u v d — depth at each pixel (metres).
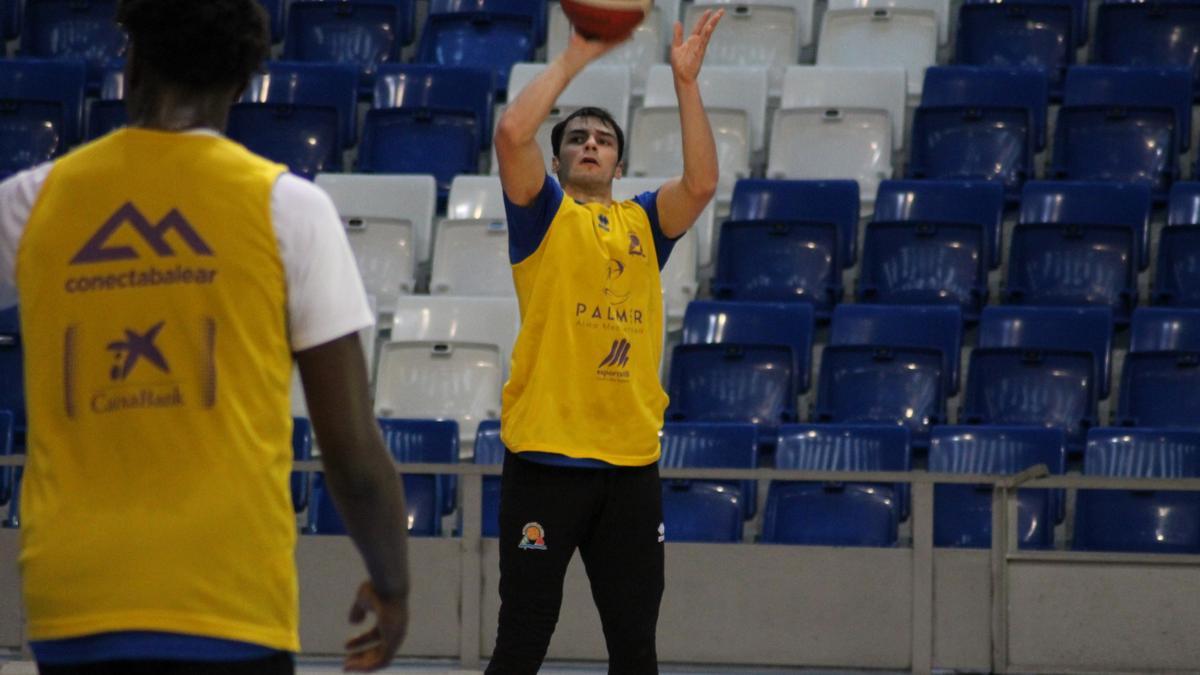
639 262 6.12
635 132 16.27
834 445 11.51
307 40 18.39
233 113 16.62
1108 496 11.42
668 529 11.24
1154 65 17.09
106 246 3.16
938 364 13.07
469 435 13.37
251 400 3.11
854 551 9.46
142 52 3.28
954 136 15.93
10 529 9.84
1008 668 9.33
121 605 2.99
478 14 18.09
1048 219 14.93
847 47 17.67
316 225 3.20
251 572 3.06
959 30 17.61
